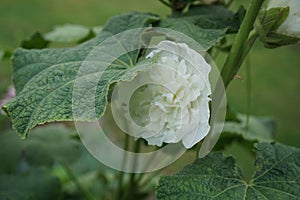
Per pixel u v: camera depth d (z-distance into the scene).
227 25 0.62
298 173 0.56
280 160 0.57
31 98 0.52
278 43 0.56
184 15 0.65
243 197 0.54
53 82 0.53
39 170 0.91
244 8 0.62
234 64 0.58
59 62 0.57
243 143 0.82
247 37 0.57
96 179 0.99
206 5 0.66
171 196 0.54
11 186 0.88
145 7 2.51
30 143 0.88
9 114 0.52
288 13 0.55
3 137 0.88
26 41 0.82
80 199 0.97
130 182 0.76
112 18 0.64
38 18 2.34
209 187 0.54
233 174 0.55
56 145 0.88
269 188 0.55
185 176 0.55
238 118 0.90
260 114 1.91
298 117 1.91
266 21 0.56
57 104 0.51
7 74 1.69
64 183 1.02
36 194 0.88
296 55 2.30
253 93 2.02
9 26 2.21
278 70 2.19
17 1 2.43
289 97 2.03
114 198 0.84
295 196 0.54
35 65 0.59
